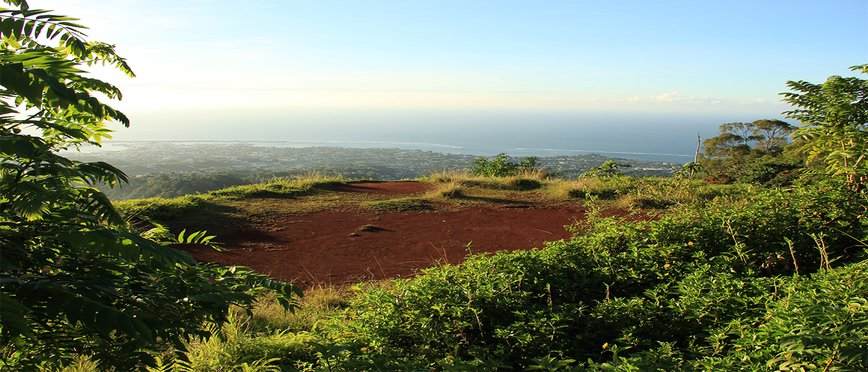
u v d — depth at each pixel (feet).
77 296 6.42
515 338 13.07
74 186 7.64
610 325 13.82
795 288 13.06
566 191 42.80
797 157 46.09
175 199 35.24
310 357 12.80
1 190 6.83
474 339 13.62
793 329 9.17
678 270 16.51
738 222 18.89
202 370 11.43
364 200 40.75
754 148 103.19
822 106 21.18
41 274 7.09
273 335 14.16
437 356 13.08
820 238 17.29
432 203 40.11
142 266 7.90
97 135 8.62
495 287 15.01
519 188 47.83
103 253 7.01
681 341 13.20
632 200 36.76
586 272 16.75
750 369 9.34
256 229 30.94
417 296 14.44
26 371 7.59
